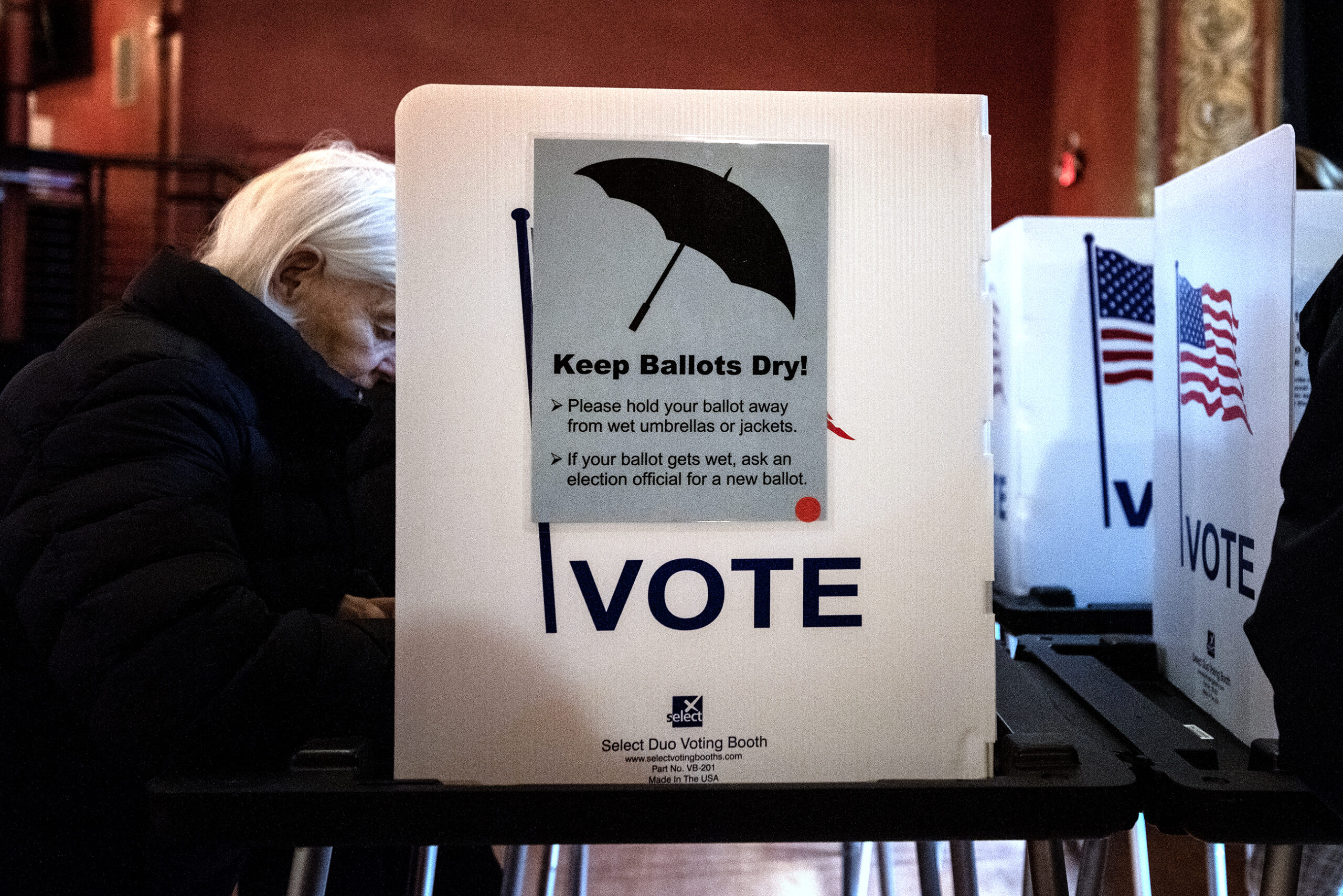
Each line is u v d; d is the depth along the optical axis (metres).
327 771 0.81
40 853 1.38
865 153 0.82
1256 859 1.86
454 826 0.78
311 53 10.28
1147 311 1.61
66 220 9.41
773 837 0.79
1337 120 6.14
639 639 0.83
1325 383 0.80
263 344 1.21
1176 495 1.13
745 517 0.83
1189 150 6.82
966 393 0.83
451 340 0.82
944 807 0.78
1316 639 0.77
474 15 10.04
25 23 11.35
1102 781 0.79
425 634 0.82
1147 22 7.16
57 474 1.02
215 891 1.51
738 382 0.83
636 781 0.83
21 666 1.36
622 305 0.82
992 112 9.11
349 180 1.40
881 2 9.42
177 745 0.93
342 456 1.40
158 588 0.95
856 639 0.84
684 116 0.82
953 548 0.84
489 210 0.81
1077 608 1.50
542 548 0.83
